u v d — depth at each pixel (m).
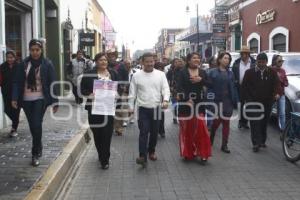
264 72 9.27
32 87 7.23
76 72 16.22
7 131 10.38
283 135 8.67
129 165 8.22
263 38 25.88
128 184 6.98
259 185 6.84
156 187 6.79
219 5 34.53
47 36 19.78
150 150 8.53
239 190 6.59
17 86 7.26
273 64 10.95
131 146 10.04
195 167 8.01
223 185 6.86
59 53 19.92
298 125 8.21
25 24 14.04
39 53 7.28
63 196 6.43
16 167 7.11
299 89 11.17
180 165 8.16
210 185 6.86
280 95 10.17
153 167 8.03
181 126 8.45
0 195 5.72
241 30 29.72
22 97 7.27
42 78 7.26
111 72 8.01
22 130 10.49
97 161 8.59
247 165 8.13
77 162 8.51
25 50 14.10
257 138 9.29
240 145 9.95
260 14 26.02
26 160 7.57
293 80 11.73
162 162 8.41
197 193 6.46
